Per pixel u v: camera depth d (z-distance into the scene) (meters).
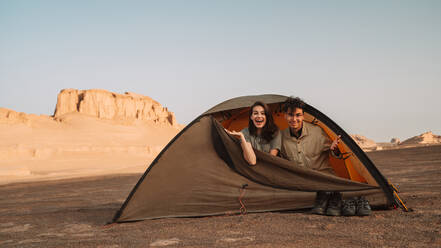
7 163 54.97
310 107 4.55
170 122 152.62
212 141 4.55
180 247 2.86
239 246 2.77
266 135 4.57
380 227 3.20
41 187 14.02
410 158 17.95
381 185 4.17
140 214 4.41
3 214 5.84
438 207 4.07
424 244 2.56
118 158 72.00
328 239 2.85
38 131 97.31
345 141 4.41
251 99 4.87
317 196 4.28
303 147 4.46
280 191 4.50
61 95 134.75
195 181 4.58
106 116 135.12
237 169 4.54
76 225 4.32
